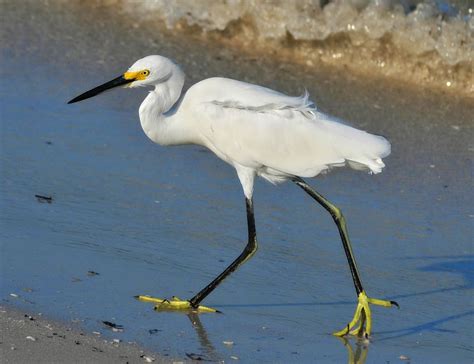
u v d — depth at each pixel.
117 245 11.09
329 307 10.02
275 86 17.02
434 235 11.96
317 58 18.36
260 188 13.17
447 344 9.33
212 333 9.24
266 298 10.16
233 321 9.56
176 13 19.45
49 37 18.73
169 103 10.77
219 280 9.87
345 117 15.84
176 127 10.85
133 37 18.97
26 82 16.55
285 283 10.52
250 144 10.38
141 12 20.00
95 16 19.95
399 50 17.72
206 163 13.87
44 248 10.80
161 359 8.52
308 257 11.17
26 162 13.38
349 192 13.16
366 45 18.00
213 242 11.40
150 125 10.77
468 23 17.31
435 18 17.53
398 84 17.30
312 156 10.16
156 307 9.66
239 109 10.45
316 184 13.38
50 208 11.97
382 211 12.59
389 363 8.86
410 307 10.15
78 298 9.66
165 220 11.90
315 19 18.34
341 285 10.53
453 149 14.69
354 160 9.94
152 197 12.57
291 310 9.90
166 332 9.16
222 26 19.08
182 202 12.48
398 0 17.81
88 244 11.04
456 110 16.25
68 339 8.71
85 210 12.00
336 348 9.12
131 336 8.97
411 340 9.40
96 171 13.27
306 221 12.17
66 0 20.73
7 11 20.02
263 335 9.29
